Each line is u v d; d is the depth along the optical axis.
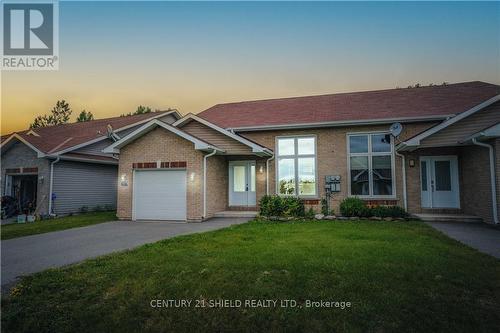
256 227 9.52
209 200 12.50
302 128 13.39
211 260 5.43
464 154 11.62
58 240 8.17
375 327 3.05
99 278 4.62
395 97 14.91
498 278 4.28
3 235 9.15
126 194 12.80
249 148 13.09
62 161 16.09
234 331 3.12
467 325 3.04
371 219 11.17
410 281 4.20
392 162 12.43
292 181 13.48
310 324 3.15
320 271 4.68
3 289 4.41
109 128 18.78
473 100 12.96
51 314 3.59
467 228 9.14
